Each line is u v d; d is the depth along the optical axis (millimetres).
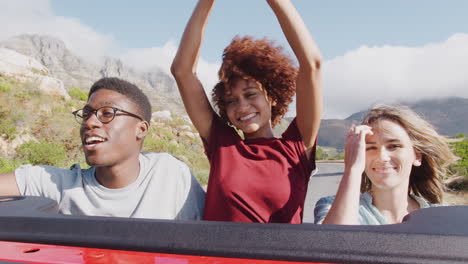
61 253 827
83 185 1682
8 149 19438
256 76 1755
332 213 1211
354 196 1224
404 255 716
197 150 32688
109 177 1639
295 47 1554
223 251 781
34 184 1637
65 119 24172
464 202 8094
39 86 27469
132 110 1630
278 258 753
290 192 1605
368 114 1622
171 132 34062
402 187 1611
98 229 872
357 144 1350
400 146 1560
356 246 741
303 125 1706
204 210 1692
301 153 1708
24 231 903
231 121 1834
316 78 1594
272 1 1493
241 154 1706
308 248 753
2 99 22844
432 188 1848
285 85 1814
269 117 1852
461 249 712
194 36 1713
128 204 1640
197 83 1833
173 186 1729
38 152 18656
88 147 1570
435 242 727
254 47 1757
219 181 1623
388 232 757
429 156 1700
